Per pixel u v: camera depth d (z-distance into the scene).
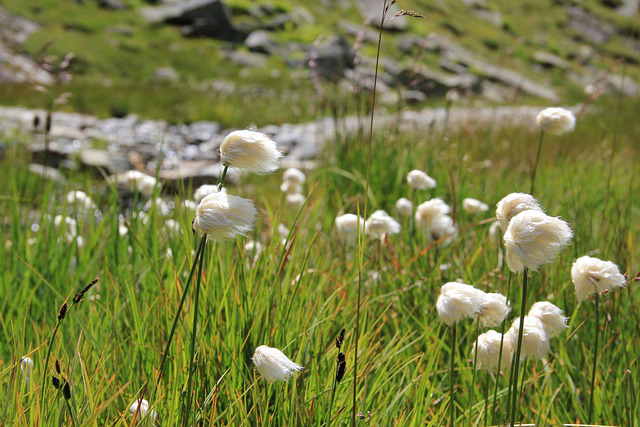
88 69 23.89
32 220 3.79
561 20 45.19
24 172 6.49
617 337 2.71
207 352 2.17
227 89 23.34
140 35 29.11
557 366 2.55
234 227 1.47
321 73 6.42
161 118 16.33
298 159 11.33
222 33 31.41
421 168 4.96
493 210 4.54
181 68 26.31
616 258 3.04
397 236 3.70
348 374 2.19
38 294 3.08
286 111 18.56
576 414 2.36
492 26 41.59
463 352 2.75
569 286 2.95
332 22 34.66
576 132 10.70
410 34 34.69
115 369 2.25
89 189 4.00
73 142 12.13
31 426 1.78
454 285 1.70
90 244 3.41
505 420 2.24
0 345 2.53
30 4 28.25
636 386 2.35
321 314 2.58
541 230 1.45
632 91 18.17
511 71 32.34
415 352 2.69
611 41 44.59
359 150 5.23
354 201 4.59
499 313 1.72
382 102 20.33
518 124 11.09
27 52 23.61
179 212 3.02
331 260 3.49
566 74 36.16
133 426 1.79
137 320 2.37
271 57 29.86
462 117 11.91
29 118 13.48
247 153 1.54
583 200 4.75
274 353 1.67
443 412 2.18
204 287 2.39
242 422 1.90
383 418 2.10
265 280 2.50
